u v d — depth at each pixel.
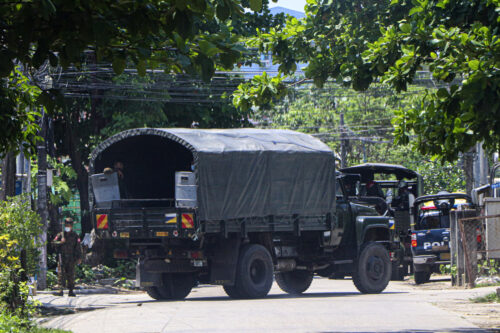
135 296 45.94
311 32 33.94
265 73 33.94
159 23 14.24
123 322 26.80
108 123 63.44
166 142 42.00
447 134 22.97
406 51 22.78
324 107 120.06
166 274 40.72
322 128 119.56
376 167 62.88
